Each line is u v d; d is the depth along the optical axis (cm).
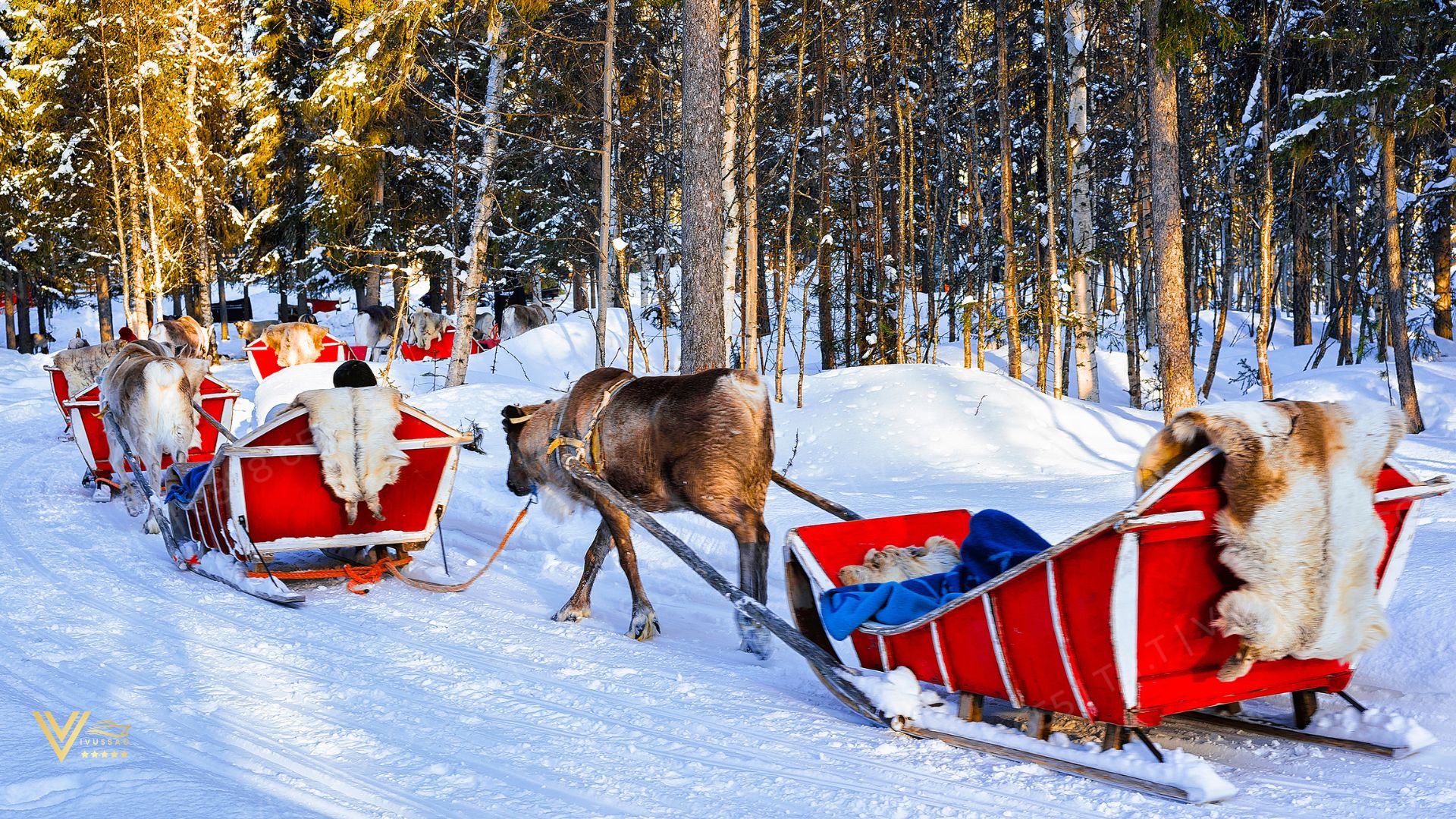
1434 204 2550
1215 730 470
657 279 2520
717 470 643
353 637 675
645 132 2238
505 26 2016
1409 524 442
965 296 2233
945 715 465
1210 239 4166
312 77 3234
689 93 1230
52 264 4128
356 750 464
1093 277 2256
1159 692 403
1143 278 2578
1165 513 381
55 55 3559
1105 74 2425
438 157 2561
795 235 2402
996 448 1421
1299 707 448
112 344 1498
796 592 548
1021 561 472
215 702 533
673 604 782
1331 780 401
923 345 2725
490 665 608
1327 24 1867
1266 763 428
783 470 1415
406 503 833
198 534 875
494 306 3947
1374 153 2323
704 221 1234
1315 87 2219
